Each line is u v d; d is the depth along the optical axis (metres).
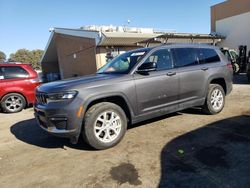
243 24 25.98
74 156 4.35
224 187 3.09
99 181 3.44
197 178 3.32
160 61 5.29
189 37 21.75
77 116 4.20
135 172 3.61
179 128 5.36
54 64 32.31
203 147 4.28
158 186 3.21
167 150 4.27
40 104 4.68
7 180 3.73
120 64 5.33
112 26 23.44
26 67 9.28
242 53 18.52
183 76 5.50
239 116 5.96
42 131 6.18
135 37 19.58
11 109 9.03
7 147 5.20
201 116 6.16
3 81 8.82
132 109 4.80
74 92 4.23
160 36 19.36
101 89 4.41
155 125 5.67
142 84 4.87
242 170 3.44
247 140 4.45
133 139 4.90
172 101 5.39
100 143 4.42
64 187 3.38
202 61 6.06
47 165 4.11
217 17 29.02
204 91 5.97
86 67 21.12
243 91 9.77
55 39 25.78
